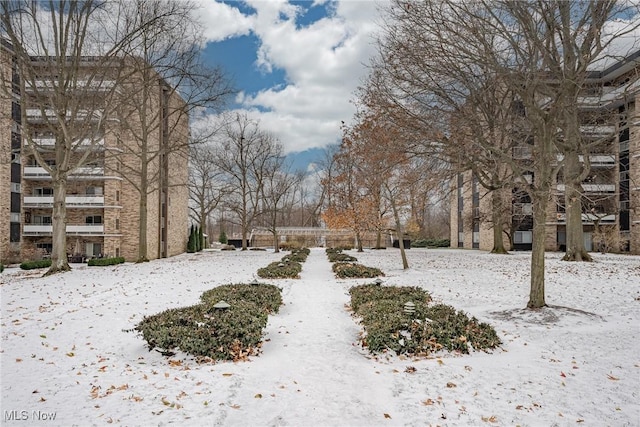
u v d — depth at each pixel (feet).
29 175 98.32
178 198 129.39
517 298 38.11
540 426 14.43
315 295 41.86
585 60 32.37
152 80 73.36
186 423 14.33
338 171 156.97
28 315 30.91
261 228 175.73
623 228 102.12
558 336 25.77
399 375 19.22
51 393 16.80
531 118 33.22
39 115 95.50
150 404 15.83
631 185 96.53
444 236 219.61
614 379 18.60
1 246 90.74
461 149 45.47
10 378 18.39
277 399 16.53
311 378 18.93
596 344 23.91
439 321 24.61
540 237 32.73
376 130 62.08
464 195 144.15
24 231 97.96
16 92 89.61
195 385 17.76
